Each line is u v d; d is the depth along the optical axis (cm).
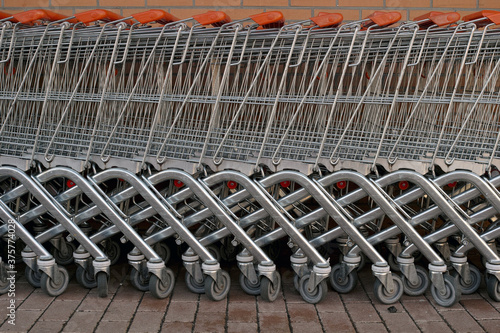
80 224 405
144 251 375
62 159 382
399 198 367
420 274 383
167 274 378
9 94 389
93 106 392
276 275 372
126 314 351
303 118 373
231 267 448
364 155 371
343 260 384
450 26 347
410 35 347
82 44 380
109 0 482
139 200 490
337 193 492
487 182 357
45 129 386
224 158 373
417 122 382
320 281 365
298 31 346
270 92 394
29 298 378
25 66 392
